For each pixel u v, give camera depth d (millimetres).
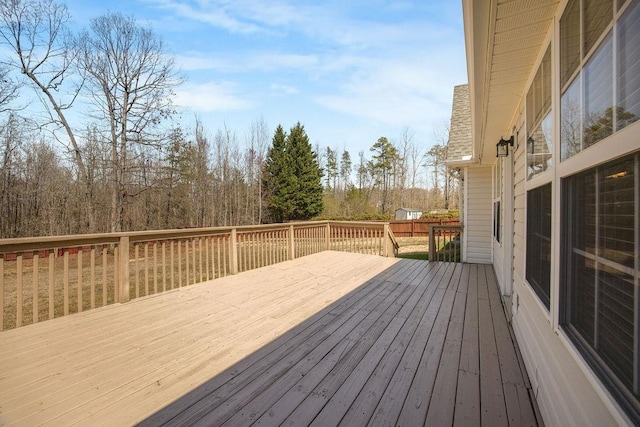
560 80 1610
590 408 1197
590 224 1241
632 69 894
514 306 3268
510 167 3984
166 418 1907
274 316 3695
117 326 3381
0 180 12398
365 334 3166
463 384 2270
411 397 2111
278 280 5410
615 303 1023
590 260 1236
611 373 1039
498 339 3047
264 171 24781
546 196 1929
